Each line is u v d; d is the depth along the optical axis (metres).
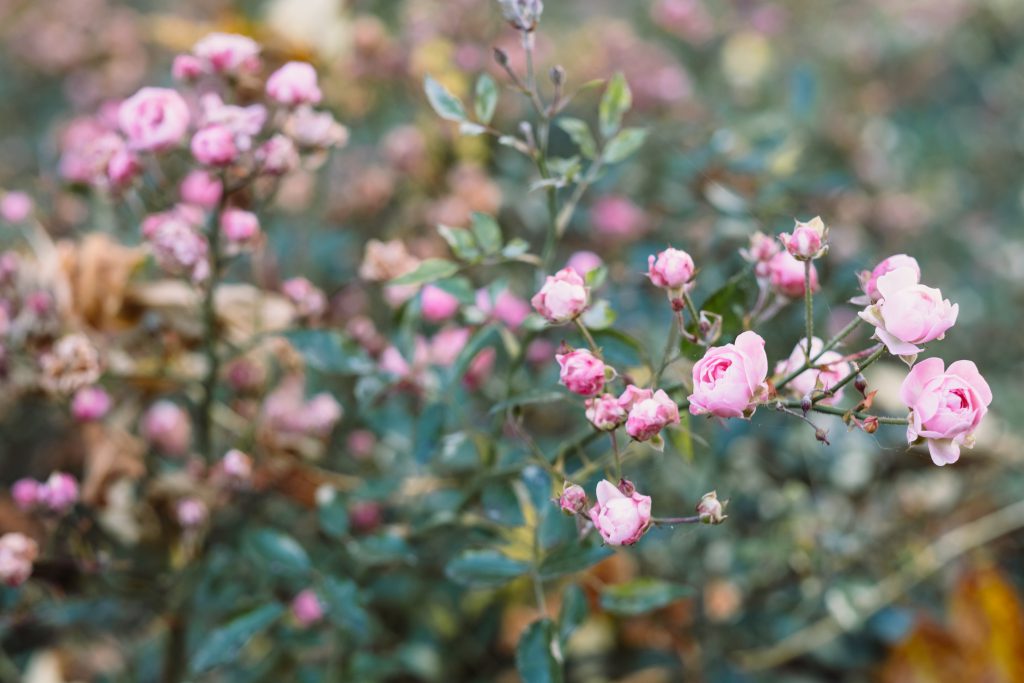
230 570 0.86
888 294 0.59
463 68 1.04
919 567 0.94
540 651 0.67
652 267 0.63
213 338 0.78
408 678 0.92
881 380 0.93
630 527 0.59
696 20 1.33
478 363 0.84
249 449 0.84
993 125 1.56
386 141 1.10
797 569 0.92
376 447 0.91
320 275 1.03
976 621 0.93
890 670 0.92
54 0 1.52
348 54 1.04
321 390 0.90
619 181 0.99
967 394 0.58
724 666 0.91
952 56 1.65
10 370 0.82
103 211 0.95
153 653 0.91
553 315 0.63
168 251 0.73
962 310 1.22
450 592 0.92
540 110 0.70
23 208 0.93
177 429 0.93
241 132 0.73
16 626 0.87
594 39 1.21
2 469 0.98
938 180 1.40
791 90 1.27
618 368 0.69
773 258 0.67
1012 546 1.00
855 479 0.97
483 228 0.70
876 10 1.67
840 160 1.27
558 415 0.92
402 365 0.78
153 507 0.85
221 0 1.38
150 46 1.43
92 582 0.83
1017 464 0.99
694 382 0.59
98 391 0.84
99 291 0.83
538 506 0.69
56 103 1.55
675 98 1.16
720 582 0.93
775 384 0.63
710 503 0.61
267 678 0.88
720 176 0.94
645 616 0.91
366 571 0.84
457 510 0.74
